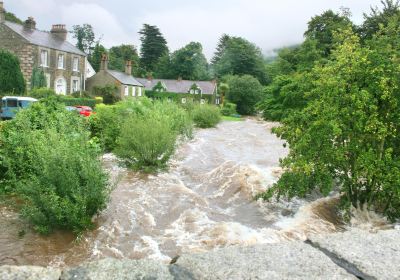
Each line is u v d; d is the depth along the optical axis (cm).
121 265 182
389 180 780
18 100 2605
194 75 8881
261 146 1856
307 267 186
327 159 837
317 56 4066
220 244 675
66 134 873
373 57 846
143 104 1922
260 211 873
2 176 853
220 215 839
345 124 833
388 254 204
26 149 830
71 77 4406
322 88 912
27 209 677
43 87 3647
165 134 1228
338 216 873
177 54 8894
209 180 1109
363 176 826
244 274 178
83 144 781
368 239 226
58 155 691
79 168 718
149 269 179
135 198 901
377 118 830
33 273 172
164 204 877
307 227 773
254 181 1061
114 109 1712
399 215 839
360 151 816
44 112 1084
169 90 6750
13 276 169
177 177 1150
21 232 670
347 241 222
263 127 3083
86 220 694
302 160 828
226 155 1539
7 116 2614
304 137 840
